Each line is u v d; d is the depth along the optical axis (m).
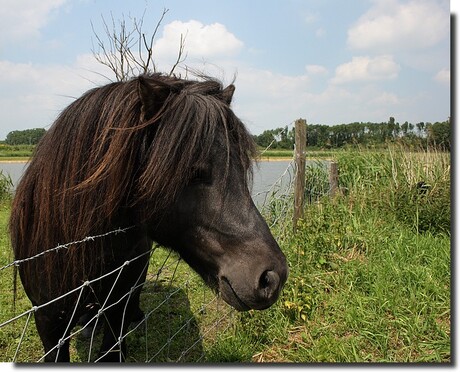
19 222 2.54
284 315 4.04
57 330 2.55
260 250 2.09
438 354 3.39
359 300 4.14
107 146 2.23
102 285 2.44
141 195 2.20
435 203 6.74
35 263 2.43
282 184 6.42
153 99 2.15
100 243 2.28
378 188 7.61
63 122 2.37
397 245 5.45
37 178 2.45
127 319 2.85
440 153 7.96
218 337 3.75
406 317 3.88
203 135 2.10
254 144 2.34
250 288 2.04
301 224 5.35
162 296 4.83
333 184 7.54
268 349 3.63
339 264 5.00
